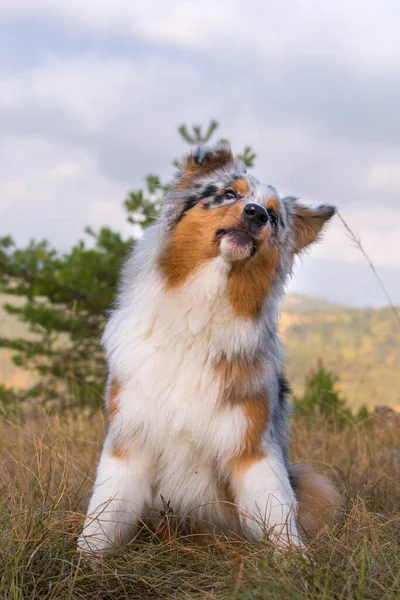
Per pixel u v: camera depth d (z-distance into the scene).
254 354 4.74
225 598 3.50
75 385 13.33
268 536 4.30
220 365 4.64
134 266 5.13
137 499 4.75
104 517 4.59
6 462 6.52
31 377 14.32
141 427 4.67
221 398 4.62
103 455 4.84
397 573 3.71
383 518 4.88
